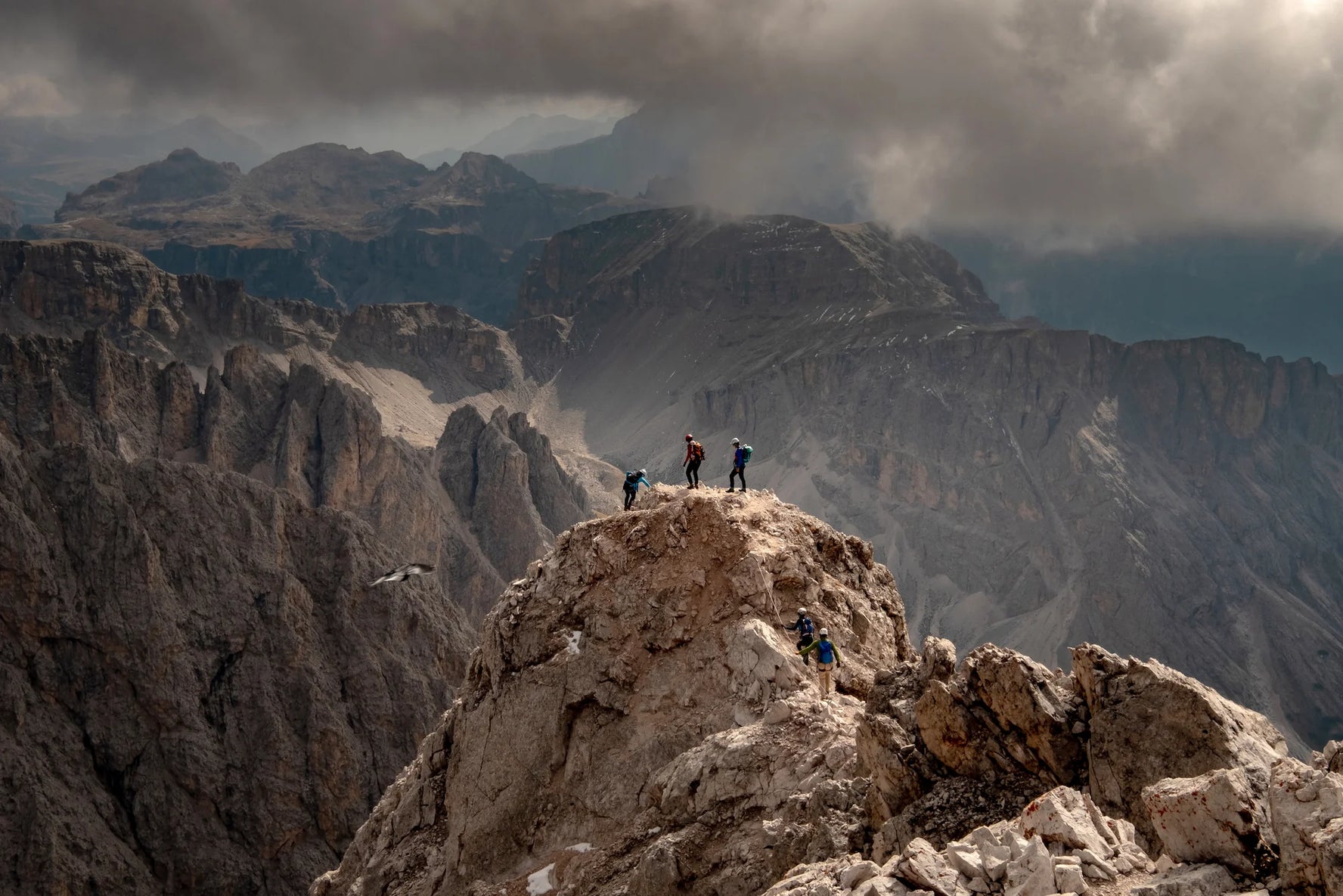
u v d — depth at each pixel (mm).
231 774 161625
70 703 163500
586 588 49844
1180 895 19609
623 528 50969
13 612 163875
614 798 43781
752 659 43438
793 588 47375
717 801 36281
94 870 144625
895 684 33156
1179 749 26000
